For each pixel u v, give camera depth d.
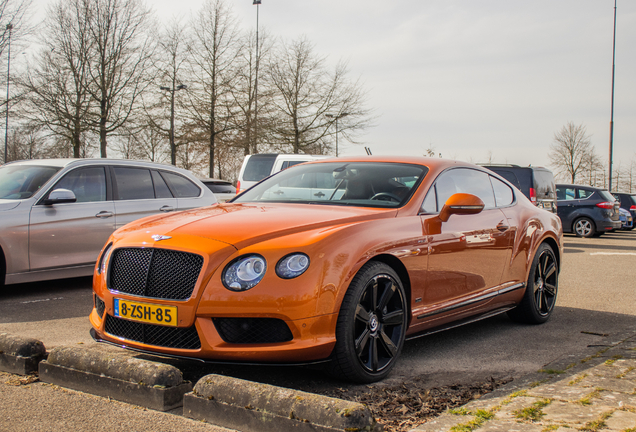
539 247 5.17
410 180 4.14
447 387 3.30
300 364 3.06
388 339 3.46
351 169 4.48
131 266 3.30
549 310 5.34
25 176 6.57
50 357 3.22
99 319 3.52
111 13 26.95
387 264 3.53
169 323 3.07
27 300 5.97
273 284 2.98
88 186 6.70
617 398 2.88
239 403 2.60
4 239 5.89
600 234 18.59
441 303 3.97
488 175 5.00
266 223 3.34
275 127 32.94
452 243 4.01
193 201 7.67
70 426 2.58
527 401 2.84
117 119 27.27
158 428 2.58
